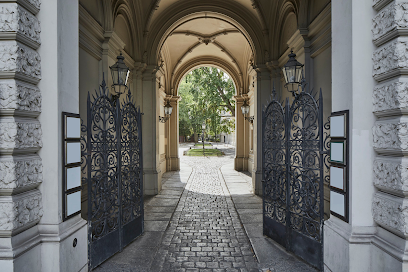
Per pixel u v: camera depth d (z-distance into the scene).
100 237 3.67
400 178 2.38
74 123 3.03
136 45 7.89
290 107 4.17
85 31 4.64
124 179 4.34
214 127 22.38
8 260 2.31
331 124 3.15
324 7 4.82
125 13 6.86
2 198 2.38
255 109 8.59
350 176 2.80
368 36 2.76
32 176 2.59
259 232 4.93
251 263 3.74
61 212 2.81
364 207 2.76
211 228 5.26
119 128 4.14
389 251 2.45
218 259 3.88
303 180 3.84
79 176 3.15
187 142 56.41
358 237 2.72
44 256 2.67
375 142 2.70
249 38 8.34
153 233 4.88
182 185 10.02
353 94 2.76
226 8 8.27
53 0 2.73
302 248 3.81
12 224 2.35
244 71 13.52
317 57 5.30
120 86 5.00
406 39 2.39
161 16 8.40
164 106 13.48
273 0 7.41
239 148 14.25
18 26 2.39
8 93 2.38
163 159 13.23
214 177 11.98
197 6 8.34
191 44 12.34
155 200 7.62
